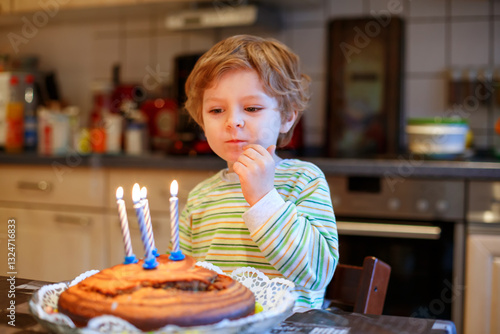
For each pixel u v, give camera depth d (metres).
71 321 0.55
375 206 1.86
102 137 2.46
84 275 0.71
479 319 1.77
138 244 2.11
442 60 2.34
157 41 2.69
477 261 1.76
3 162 2.30
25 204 2.28
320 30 2.46
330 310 0.75
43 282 0.83
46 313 0.55
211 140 0.89
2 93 2.53
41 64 2.89
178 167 2.05
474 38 2.31
